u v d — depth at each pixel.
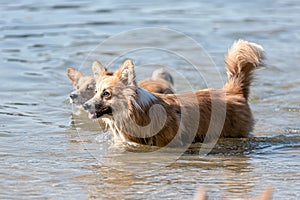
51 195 12.68
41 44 29.58
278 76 24.64
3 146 16.28
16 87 22.88
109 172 14.29
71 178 13.82
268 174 14.13
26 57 27.23
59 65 25.95
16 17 35.62
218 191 12.95
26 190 12.96
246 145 16.81
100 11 37.81
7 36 31.05
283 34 32.06
